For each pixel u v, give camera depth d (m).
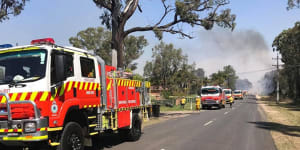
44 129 6.41
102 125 8.79
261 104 46.62
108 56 56.25
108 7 20.33
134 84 11.32
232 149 9.51
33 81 6.58
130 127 10.64
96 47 57.06
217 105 32.62
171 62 68.56
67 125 7.20
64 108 7.12
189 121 18.89
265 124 17.02
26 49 6.95
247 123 17.50
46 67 6.73
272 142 10.88
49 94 6.68
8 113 6.39
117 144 10.41
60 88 7.05
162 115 24.09
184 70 69.88
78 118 7.98
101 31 56.38
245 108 34.62
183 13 20.06
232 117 21.81
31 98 6.47
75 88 7.63
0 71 6.92
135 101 11.32
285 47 52.72
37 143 6.68
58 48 7.25
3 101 6.57
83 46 57.16
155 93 63.16
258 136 12.36
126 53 57.41
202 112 27.81
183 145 10.15
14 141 6.37
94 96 8.47
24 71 6.77
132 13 20.20
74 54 7.75
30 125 6.27
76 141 7.51
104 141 11.08
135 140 11.10
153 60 69.56
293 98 59.03
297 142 10.90
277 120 19.64
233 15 20.97
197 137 12.01
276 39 56.72
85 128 8.07
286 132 13.66
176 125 16.55
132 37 57.41
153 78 70.06
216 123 17.50
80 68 7.94
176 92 60.25
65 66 7.29
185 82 70.25
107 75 9.32
